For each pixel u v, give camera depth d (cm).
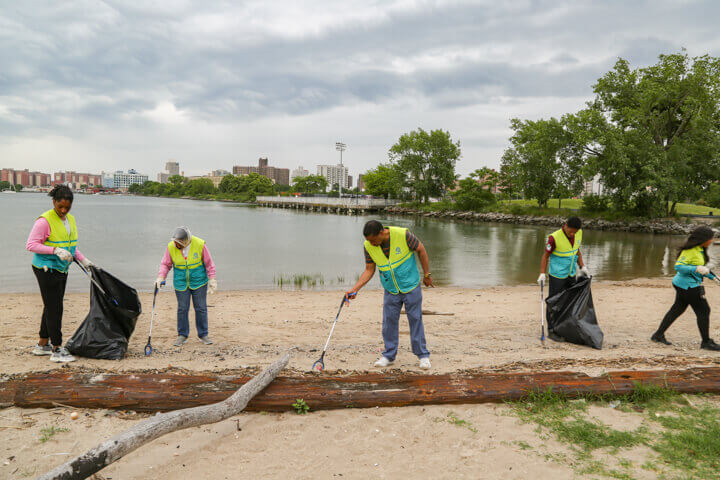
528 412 366
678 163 4109
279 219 5862
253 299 1066
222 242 2764
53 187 458
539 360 477
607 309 891
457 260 2055
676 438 315
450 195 8181
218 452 309
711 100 4034
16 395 365
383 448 315
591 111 4356
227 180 19250
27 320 753
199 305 582
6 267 1572
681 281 557
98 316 488
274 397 374
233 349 564
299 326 743
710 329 697
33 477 272
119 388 369
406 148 8088
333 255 2169
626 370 415
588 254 2370
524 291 1247
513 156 5722
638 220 4444
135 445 277
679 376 400
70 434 326
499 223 5791
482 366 461
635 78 4344
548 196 5600
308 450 312
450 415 363
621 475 274
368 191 9919
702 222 4209
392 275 454
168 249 557
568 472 279
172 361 489
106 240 2700
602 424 341
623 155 4072
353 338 649
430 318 825
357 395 379
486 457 300
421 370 457
